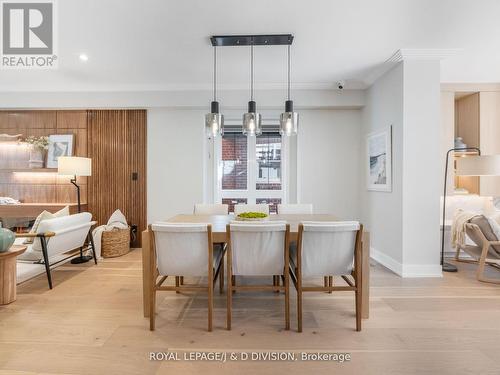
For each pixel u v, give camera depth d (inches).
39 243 122.3
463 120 178.2
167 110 186.5
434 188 131.8
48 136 190.7
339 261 87.4
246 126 107.7
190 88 173.9
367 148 171.8
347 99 175.2
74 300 106.6
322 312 97.5
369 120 170.1
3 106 176.7
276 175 195.5
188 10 96.7
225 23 105.0
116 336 82.5
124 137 189.0
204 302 105.9
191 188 187.8
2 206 175.3
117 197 190.5
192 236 85.7
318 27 107.8
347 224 84.0
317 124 186.4
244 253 86.8
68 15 99.5
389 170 143.9
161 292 115.3
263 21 103.7
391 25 106.3
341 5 93.7
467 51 126.5
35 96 176.7
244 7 95.0
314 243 85.5
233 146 195.2
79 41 118.3
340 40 118.0
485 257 125.7
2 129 191.8
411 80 131.5
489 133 164.2
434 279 129.3
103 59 136.0
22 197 191.9
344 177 186.2
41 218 125.2
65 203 188.1
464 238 135.0
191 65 143.6
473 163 130.9
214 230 93.9
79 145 190.9
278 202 195.3
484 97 164.4
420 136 131.5
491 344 78.5
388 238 146.5
